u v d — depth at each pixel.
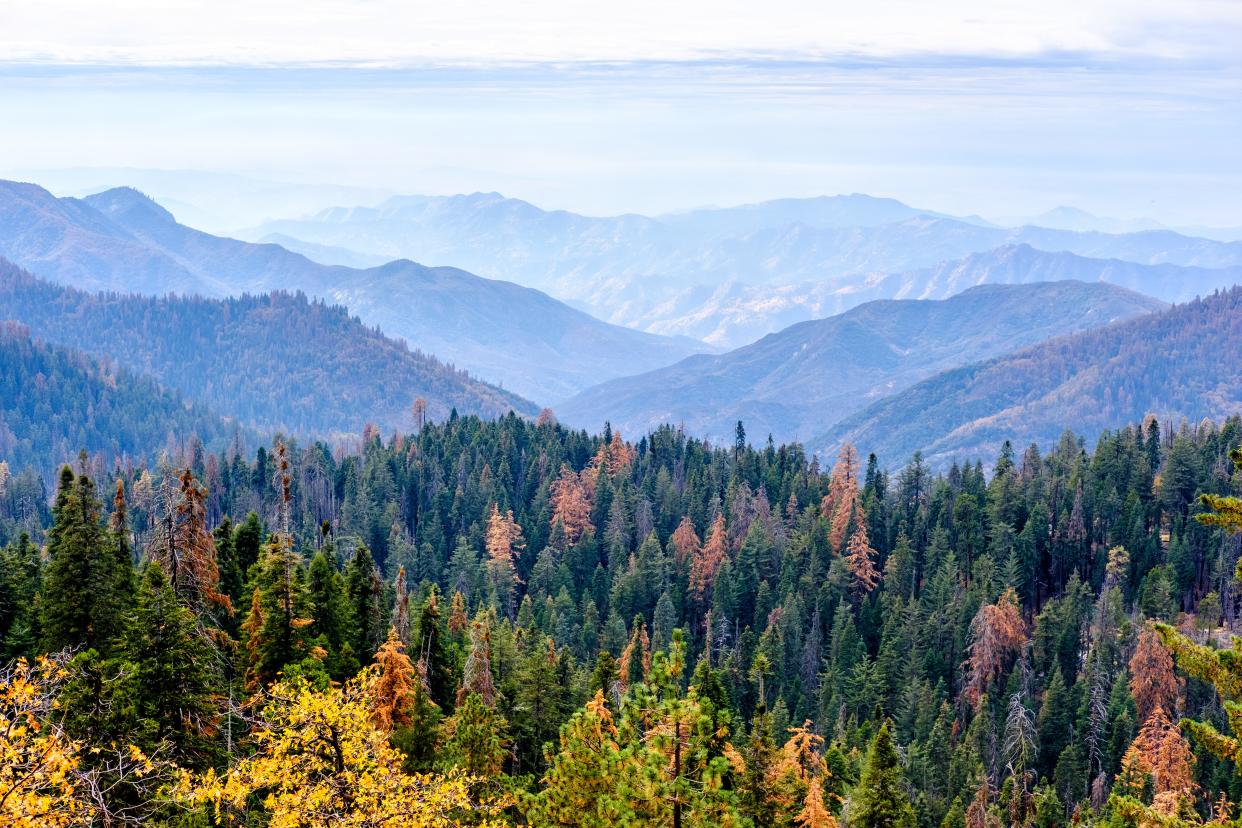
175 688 44.50
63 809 24.55
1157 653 106.00
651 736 32.12
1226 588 130.38
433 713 57.62
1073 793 96.25
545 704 72.25
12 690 24.06
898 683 118.31
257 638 63.16
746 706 117.81
